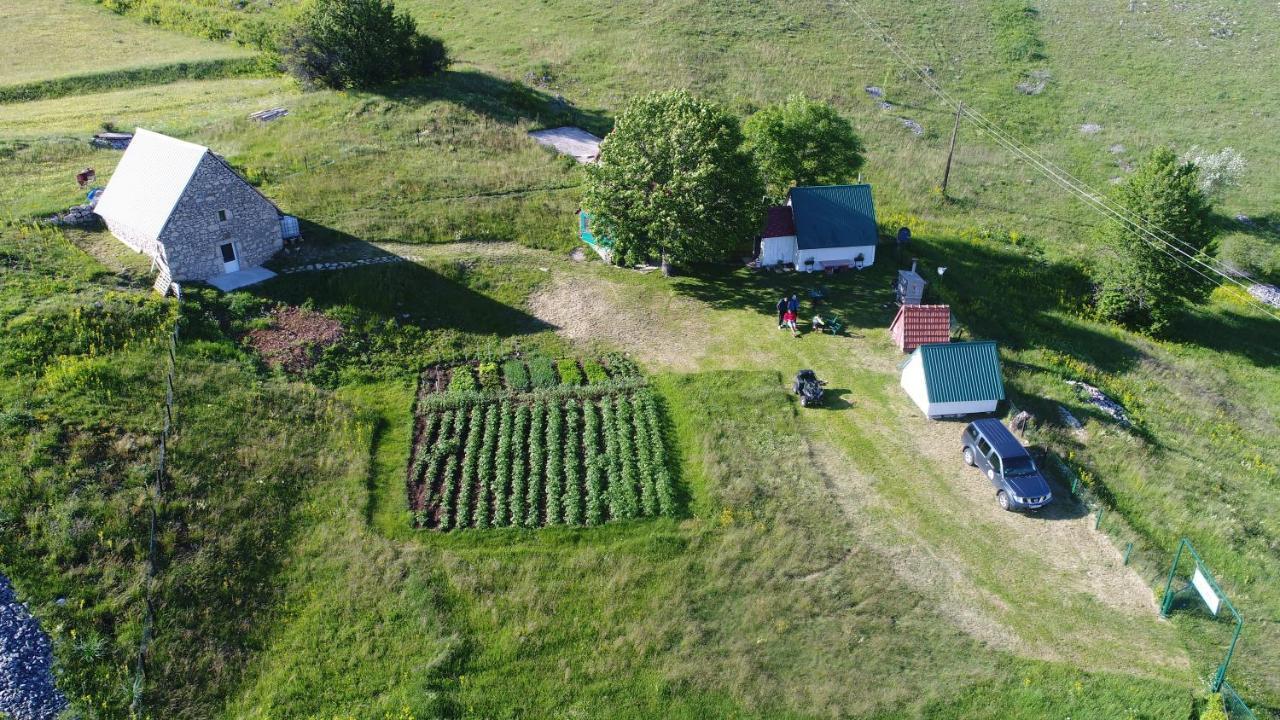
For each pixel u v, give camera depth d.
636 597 31.89
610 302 50.50
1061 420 41.78
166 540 31.59
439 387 43.03
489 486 36.94
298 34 71.69
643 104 51.22
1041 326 54.19
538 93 76.94
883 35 95.69
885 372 44.78
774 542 34.22
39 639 27.77
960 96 85.75
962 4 103.06
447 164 62.94
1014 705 28.02
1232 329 59.72
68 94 73.56
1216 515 37.31
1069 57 93.69
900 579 32.69
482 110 71.19
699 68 84.75
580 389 42.56
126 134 62.56
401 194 58.47
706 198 49.28
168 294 43.94
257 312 44.72
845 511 35.81
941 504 36.25
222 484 34.50
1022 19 100.12
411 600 31.30
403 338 45.66
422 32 92.19
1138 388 48.78
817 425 40.81
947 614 31.28
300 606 30.95
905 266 56.78
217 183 45.44
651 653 29.89
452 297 49.44
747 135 59.56
